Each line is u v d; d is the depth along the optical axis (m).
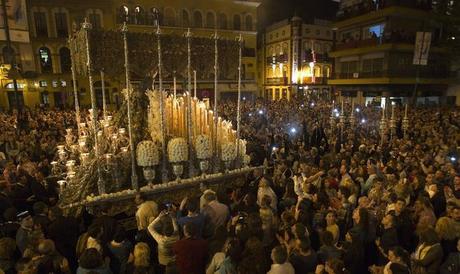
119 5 35.62
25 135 12.12
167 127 7.76
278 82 45.78
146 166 6.76
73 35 7.36
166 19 38.28
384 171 7.77
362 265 4.52
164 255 4.80
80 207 6.22
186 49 7.27
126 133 7.71
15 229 5.12
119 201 6.57
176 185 7.12
